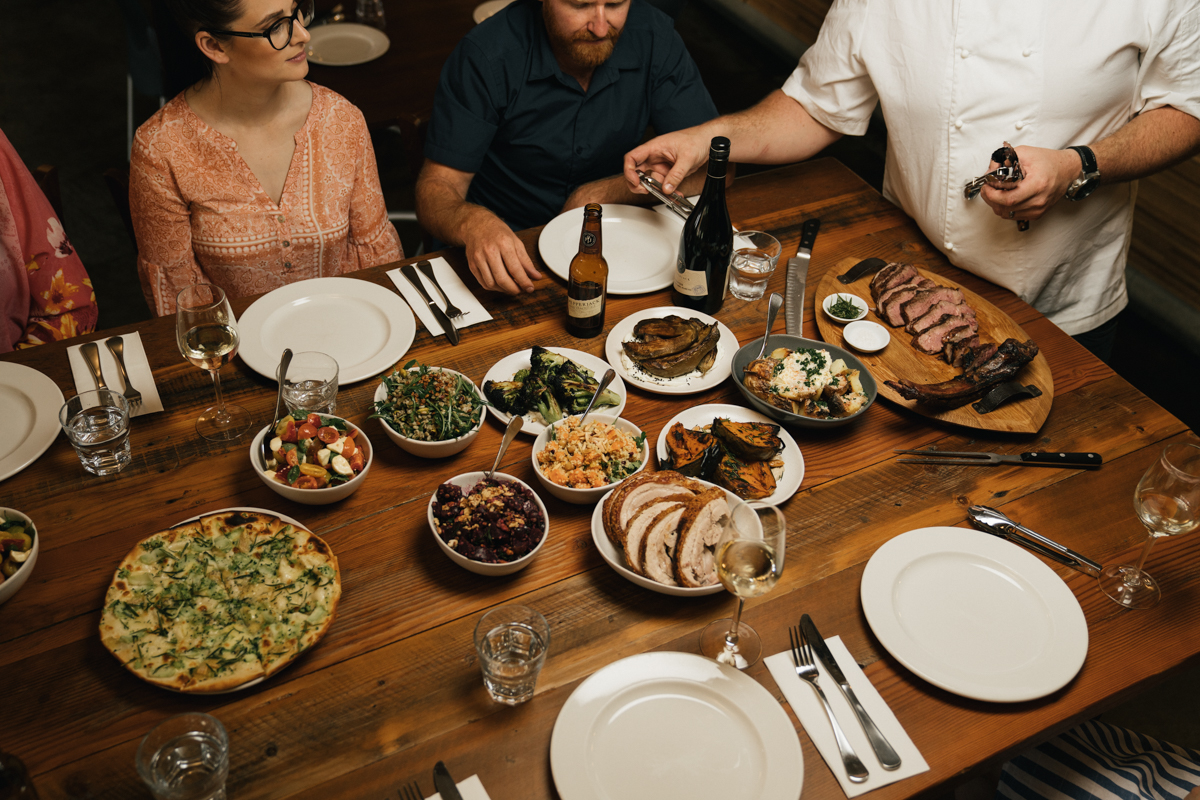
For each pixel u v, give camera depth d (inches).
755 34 228.7
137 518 57.6
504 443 60.8
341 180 93.6
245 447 62.7
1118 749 64.9
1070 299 93.4
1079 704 51.3
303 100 90.6
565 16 89.9
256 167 90.0
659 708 48.9
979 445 67.5
